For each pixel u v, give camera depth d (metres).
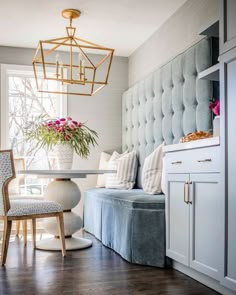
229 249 2.07
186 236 2.54
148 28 4.33
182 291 2.31
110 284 2.45
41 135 3.65
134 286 2.41
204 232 2.32
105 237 3.70
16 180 4.32
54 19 4.07
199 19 3.38
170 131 3.80
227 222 2.09
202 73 2.72
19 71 5.00
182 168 2.62
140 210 2.98
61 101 5.18
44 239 3.84
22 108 5.13
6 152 3.01
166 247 2.84
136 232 2.98
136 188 4.53
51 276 2.63
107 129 5.30
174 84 3.68
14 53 4.98
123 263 3.00
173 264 2.85
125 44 4.88
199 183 2.40
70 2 3.63
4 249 2.96
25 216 3.07
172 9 3.82
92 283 2.47
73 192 3.72
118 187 4.42
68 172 3.29
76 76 5.22
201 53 3.18
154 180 3.48
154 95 4.21
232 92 2.10
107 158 5.04
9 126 5.05
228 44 2.15
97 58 5.32
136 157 4.61
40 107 5.20
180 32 3.77
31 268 2.84
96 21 4.11
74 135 3.63
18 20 4.09
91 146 5.21
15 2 3.64
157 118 4.10
